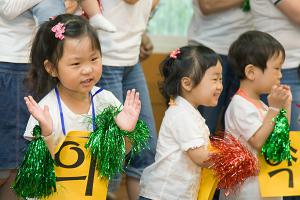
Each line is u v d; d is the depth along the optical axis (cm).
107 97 285
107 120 265
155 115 478
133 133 270
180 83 307
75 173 261
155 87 479
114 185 344
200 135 293
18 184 255
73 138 263
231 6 382
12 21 314
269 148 301
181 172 295
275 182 304
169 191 294
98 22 310
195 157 291
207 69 302
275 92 299
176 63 307
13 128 317
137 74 357
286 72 361
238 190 307
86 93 273
